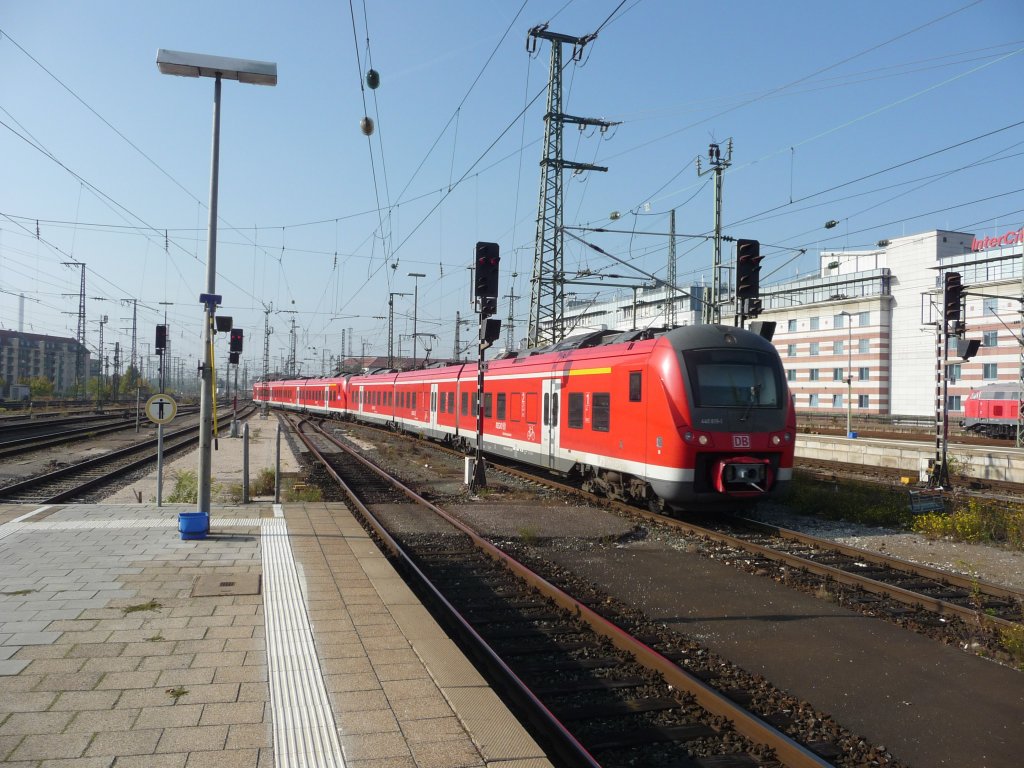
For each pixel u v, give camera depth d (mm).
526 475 18828
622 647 6406
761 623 7215
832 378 58531
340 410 49656
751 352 12352
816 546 10805
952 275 17422
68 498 14281
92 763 3596
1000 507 13664
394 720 4148
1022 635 6395
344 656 5160
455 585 8547
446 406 25953
